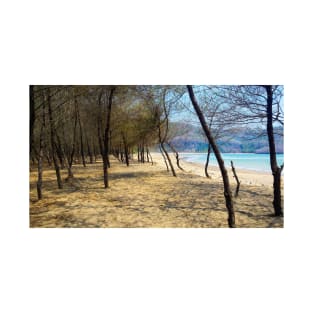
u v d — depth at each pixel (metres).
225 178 4.95
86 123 17.53
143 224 5.42
